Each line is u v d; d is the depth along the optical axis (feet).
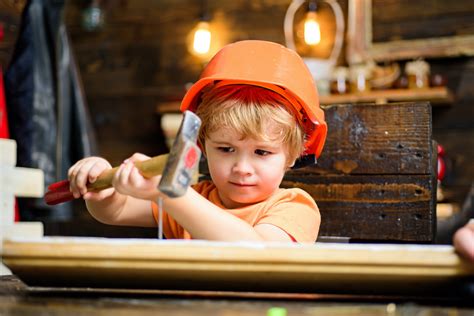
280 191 4.19
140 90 12.89
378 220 4.65
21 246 2.53
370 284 2.46
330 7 11.55
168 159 2.42
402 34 11.01
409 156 4.59
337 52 11.48
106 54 13.12
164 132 11.80
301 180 4.83
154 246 2.45
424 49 10.84
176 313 2.14
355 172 4.71
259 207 4.03
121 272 2.51
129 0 13.03
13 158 3.52
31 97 8.17
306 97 3.96
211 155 4.01
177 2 12.77
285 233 3.85
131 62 12.98
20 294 2.72
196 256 2.42
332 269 2.39
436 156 4.79
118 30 13.09
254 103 3.87
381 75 10.81
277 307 2.33
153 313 2.14
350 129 4.73
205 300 2.52
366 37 11.16
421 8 10.95
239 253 2.41
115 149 12.91
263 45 3.97
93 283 2.66
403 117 4.61
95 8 12.96
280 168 4.02
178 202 3.18
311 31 11.39
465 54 10.68
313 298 2.60
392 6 11.09
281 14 11.99
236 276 2.46
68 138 9.28
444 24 10.83
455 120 10.76
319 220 4.26
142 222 4.41
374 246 2.39
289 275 2.43
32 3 8.34
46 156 8.24
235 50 3.96
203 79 3.91
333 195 4.75
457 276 2.35
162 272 2.48
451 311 2.29
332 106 4.78
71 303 2.41
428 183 4.55
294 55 4.07
